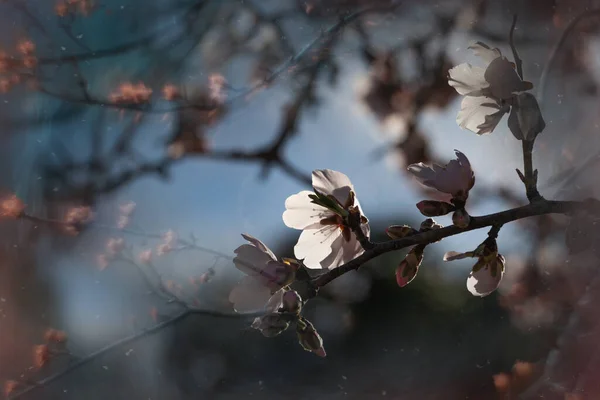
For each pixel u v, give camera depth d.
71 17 0.86
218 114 0.90
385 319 1.65
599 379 0.77
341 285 1.65
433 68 1.00
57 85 0.87
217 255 0.88
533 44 0.94
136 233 0.89
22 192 0.96
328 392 1.50
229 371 1.43
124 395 1.03
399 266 0.52
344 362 1.57
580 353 0.78
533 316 0.91
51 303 1.04
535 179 0.53
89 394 0.95
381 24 0.97
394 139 1.06
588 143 0.91
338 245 0.54
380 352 1.59
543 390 0.78
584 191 0.81
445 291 1.69
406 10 0.96
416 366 1.48
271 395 1.48
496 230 0.52
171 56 0.97
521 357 1.20
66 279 1.01
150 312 0.87
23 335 1.06
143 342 0.92
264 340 1.49
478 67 0.54
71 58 0.84
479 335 1.37
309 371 1.53
